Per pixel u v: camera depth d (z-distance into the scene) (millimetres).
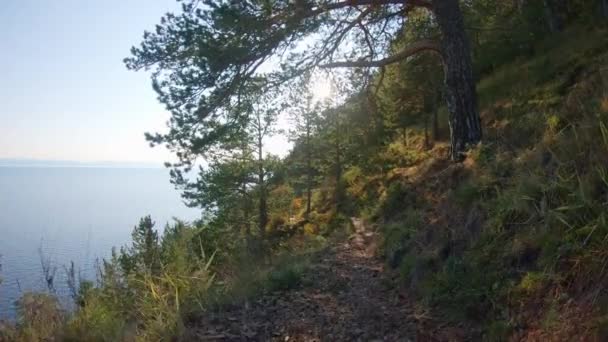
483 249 6137
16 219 136250
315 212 22484
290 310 6605
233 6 11211
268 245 18297
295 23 11688
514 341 4555
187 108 11266
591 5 15172
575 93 8047
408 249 8148
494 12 18797
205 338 5699
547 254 5086
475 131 11602
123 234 72500
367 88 14977
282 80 12359
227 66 11141
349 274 8195
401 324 5766
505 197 6531
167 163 11820
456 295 5703
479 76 18891
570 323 4203
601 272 4309
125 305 6984
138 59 11516
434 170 12383
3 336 6109
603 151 5574
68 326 6160
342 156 24375
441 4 11922
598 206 4945
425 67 16984
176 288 6730
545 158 6809
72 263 7199
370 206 14594
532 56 16047
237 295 7223
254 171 22547
